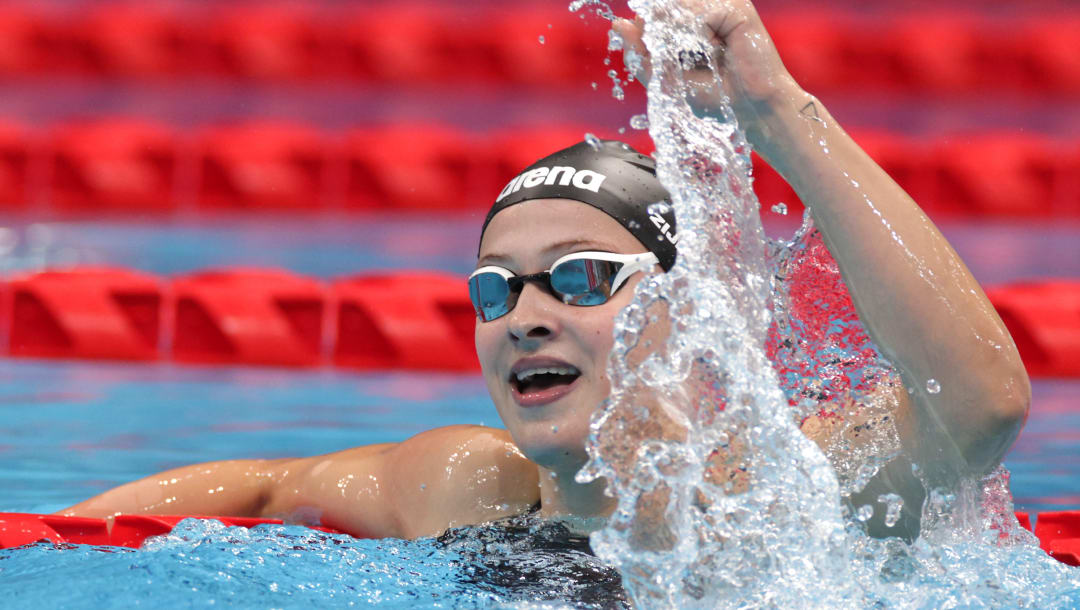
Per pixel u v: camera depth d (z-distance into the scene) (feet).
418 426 36.88
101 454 32.50
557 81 104.94
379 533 21.27
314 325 49.60
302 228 73.61
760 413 16.26
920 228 16.22
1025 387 15.85
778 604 15.85
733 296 16.81
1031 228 75.66
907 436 16.93
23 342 48.29
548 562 17.71
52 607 15.29
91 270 52.16
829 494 16.14
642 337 16.55
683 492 16.03
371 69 105.70
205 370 46.29
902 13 114.93
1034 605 16.81
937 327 15.76
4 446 33.19
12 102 95.30
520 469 20.22
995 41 104.42
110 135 81.35
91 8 112.16
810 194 16.57
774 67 16.53
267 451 33.09
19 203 77.92
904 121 93.91
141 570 16.74
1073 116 95.71
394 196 80.23
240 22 107.04
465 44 106.01
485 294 17.40
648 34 16.56
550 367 16.78
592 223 17.12
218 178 80.28
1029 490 29.55
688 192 16.38
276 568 17.24
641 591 15.78
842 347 18.33
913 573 17.60
